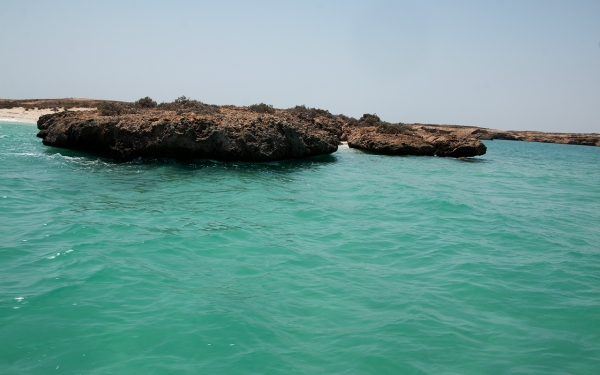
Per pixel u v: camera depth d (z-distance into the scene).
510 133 113.00
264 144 22.89
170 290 7.23
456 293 7.74
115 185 15.80
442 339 6.11
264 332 6.06
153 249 9.19
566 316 6.99
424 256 9.77
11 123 52.84
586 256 10.18
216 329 6.06
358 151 35.72
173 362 5.28
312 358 5.50
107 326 6.00
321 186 18.36
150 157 21.30
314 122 35.22
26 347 5.42
